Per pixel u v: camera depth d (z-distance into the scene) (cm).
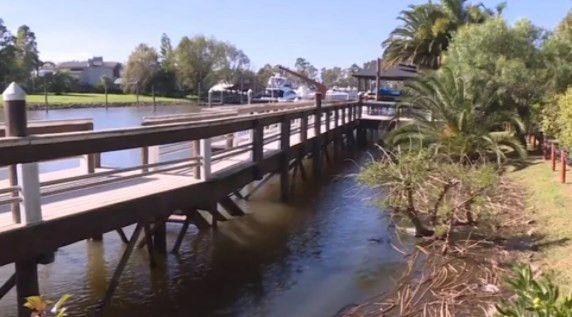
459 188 868
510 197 1008
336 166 1812
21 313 476
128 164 1198
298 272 762
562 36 1631
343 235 945
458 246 807
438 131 1437
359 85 4000
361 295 664
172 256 826
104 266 772
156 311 639
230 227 995
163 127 641
